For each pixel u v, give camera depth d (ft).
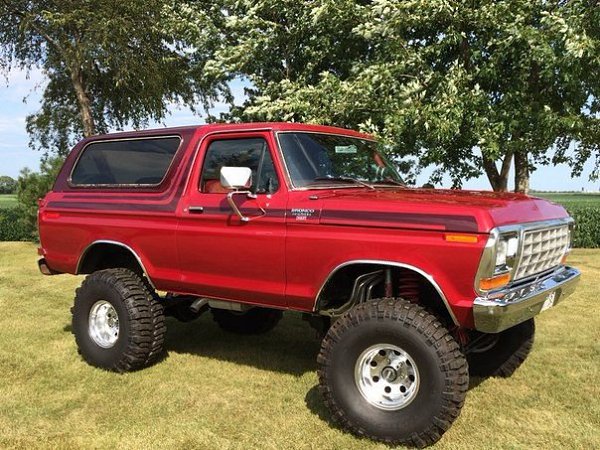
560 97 28.09
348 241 12.42
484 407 13.76
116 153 17.69
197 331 21.12
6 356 17.95
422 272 11.57
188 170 15.64
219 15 39.09
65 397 14.66
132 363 16.28
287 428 12.81
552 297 12.89
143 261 16.31
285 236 13.35
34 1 49.80
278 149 13.98
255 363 17.44
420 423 11.45
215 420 13.26
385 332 11.78
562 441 12.00
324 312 13.56
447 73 27.68
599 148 29.66
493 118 27.02
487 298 11.10
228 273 14.61
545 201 14.14
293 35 34.19
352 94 28.27
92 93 60.39
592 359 17.16
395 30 27.61
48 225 18.51
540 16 26.99
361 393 12.22
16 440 12.26
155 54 51.98
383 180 16.07
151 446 12.03
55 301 26.53
